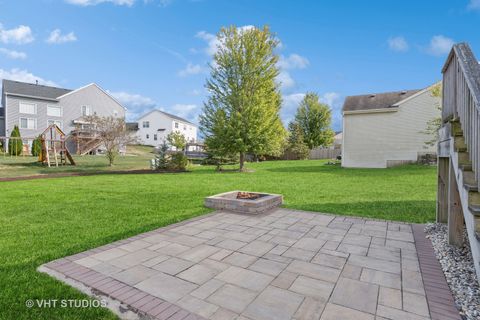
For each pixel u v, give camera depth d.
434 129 15.95
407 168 15.02
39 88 29.31
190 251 3.24
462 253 3.13
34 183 9.59
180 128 48.16
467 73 2.61
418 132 16.69
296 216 4.96
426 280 2.53
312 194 7.36
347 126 18.48
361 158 18.09
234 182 10.06
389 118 17.30
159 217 4.83
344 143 18.58
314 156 29.73
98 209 5.44
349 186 8.89
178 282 2.48
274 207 5.69
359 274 2.64
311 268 2.78
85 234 3.84
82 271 2.70
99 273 2.66
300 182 10.01
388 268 2.78
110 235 3.80
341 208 5.60
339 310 2.05
